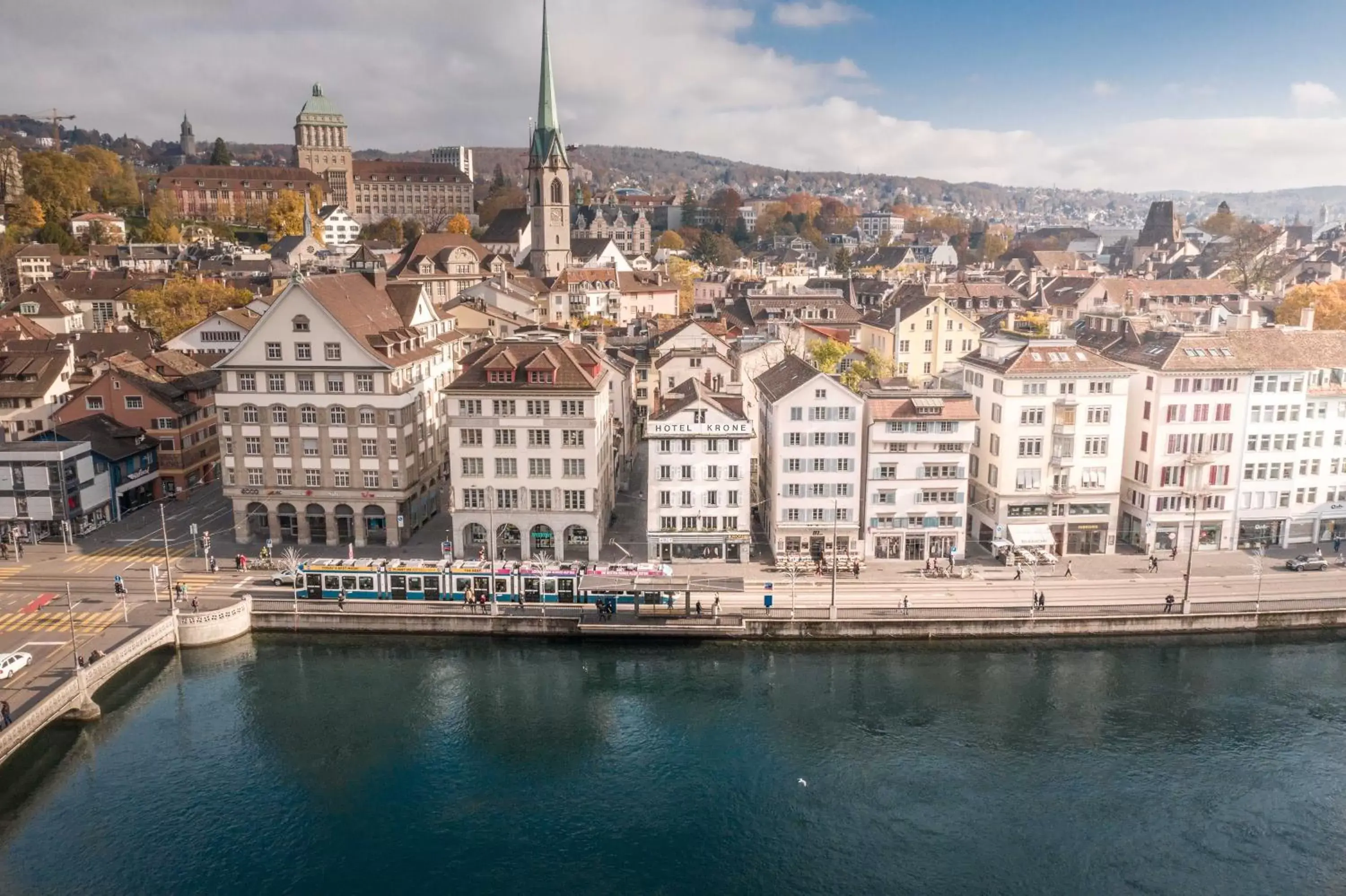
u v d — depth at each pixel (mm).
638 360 169125
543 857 69562
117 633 93188
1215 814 73438
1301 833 71438
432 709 87312
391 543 114750
